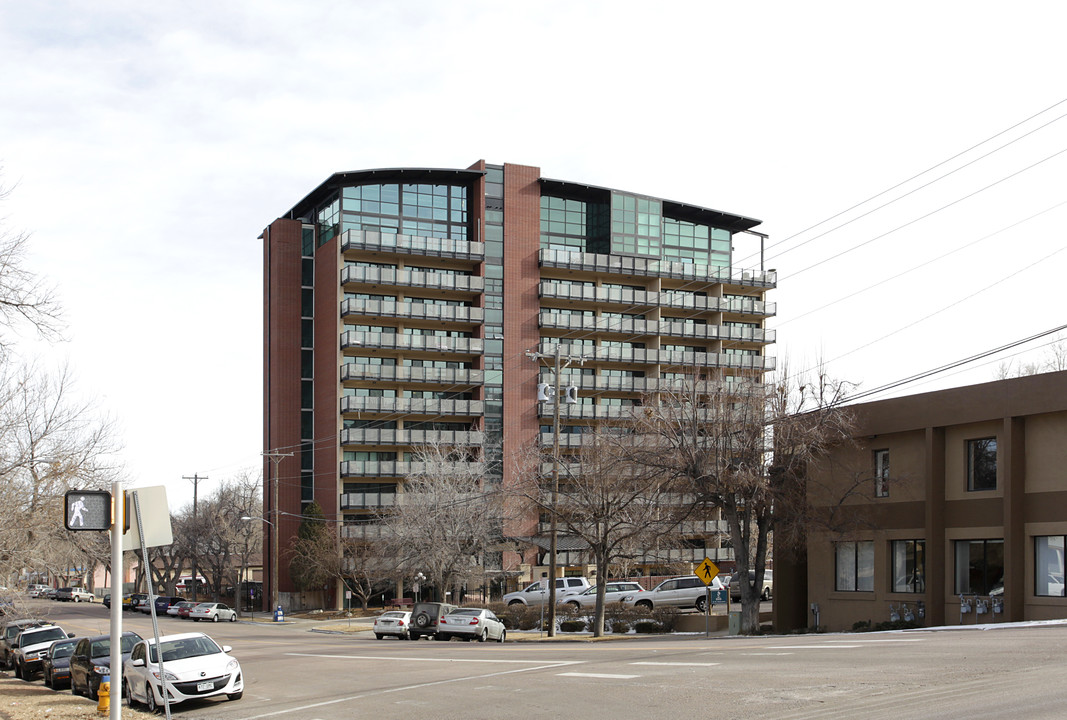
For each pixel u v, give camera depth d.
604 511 44.41
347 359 78.94
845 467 38.41
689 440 40.09
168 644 21.89
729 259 94.25
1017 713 11.32
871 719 11.73
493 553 72.69
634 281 89.31
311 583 74.31
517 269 83.12
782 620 41.47
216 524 91.75
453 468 63.09
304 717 16.91
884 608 36.47
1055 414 30.77
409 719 15.59
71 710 20.05
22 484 27.89
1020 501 31.47
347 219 79.69
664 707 14.33
